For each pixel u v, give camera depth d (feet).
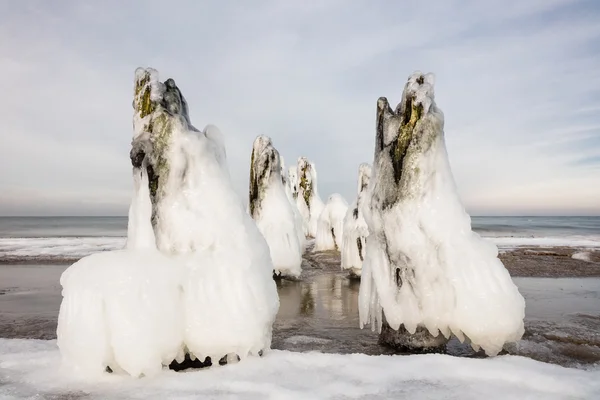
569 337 20.29
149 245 15.99
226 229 15.97
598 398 11.94
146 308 13.87
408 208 17.51
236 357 15.08
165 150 16.15
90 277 14.12
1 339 18.29
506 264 46.93
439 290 16.93
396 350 18.52
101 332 13.65
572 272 42.11
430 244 17.20
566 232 120.57
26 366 14.75
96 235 110.52
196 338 14.52
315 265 49.49
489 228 150.61
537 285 35.70
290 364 14.66
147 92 16.81
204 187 16.20
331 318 25.22
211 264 15.35
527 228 151.12
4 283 37.52
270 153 39.37
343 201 63.82
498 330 15.84
